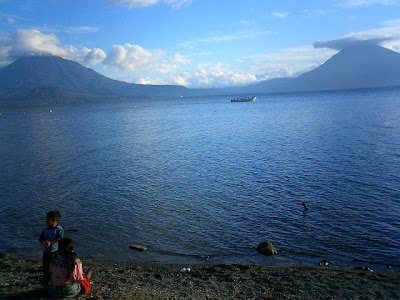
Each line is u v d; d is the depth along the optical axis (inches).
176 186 1141.7
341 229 737.6
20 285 438.9
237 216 841.5
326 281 478.0
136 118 5068.9
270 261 600.1
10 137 2859.3
